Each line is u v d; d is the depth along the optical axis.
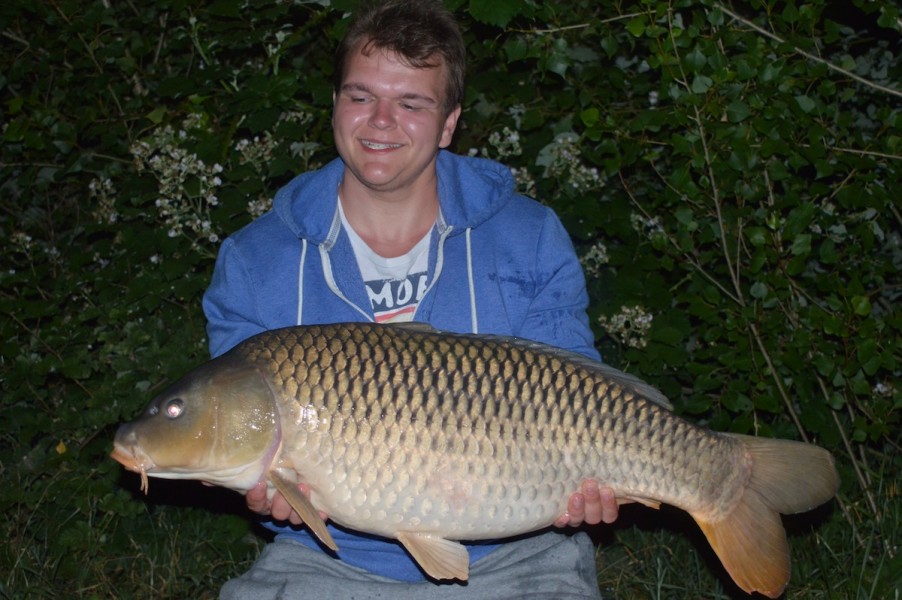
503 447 2.60
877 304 4.85
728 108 4.18
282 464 2.58
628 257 4.52
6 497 4.27
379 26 2.86
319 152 4.68
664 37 4.32
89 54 4.86
